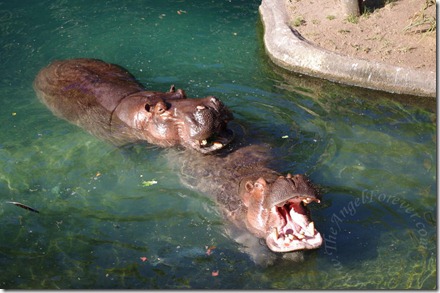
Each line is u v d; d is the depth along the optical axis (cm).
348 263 671
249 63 1136
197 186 791
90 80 986
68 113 950
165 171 827
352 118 951
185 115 821
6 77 1083
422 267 661
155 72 1097
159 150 862
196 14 1325
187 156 836
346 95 1031
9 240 722
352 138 890
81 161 858
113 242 714
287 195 622
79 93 963
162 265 678
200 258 686
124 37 1225
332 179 795
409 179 798
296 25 1184
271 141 867
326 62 1077
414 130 917
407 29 1130
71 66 1040
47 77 1031
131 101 901
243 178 761
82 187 807
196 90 1027
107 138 890
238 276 661
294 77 1091
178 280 657
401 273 655
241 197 727
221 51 1179
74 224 745
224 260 682
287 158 829
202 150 826
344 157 841
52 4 1362
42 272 673
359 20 1177
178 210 760
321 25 1177
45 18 1298
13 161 863
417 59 1055
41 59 1144
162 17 1309
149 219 748
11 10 1331
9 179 828
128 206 771
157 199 779
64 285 654
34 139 911
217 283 652
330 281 650
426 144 878
